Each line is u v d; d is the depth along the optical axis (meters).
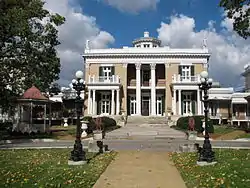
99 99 51.81
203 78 14.04
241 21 17.80
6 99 31.50
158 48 52.75
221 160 13.40
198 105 49.72
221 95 52.28
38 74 33.72
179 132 33.09
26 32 30.73
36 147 20.91
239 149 18.59
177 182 9.55
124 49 52.88
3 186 9.00
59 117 50.38
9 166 12.45
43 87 35.41
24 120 32.56
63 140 27.00
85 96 50.84
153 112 51.56
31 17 32.44
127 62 52.56
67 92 54.03
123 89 52.22
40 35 33.88
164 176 10.43
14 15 28.98
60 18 34.91
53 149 19.31
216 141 25.22
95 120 32.09
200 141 25.19
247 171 10.72
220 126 40.59
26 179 9.84
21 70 32.38
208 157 12.50
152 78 52.25
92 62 52.84
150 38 61.66
